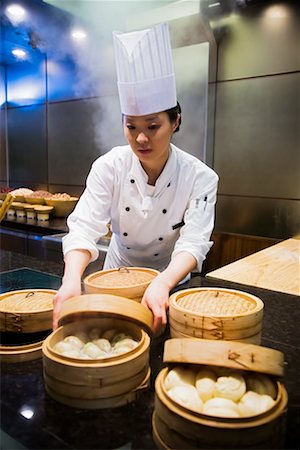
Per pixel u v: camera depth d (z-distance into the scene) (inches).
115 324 36.7
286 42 109.6
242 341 34.8
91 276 46.9
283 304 56.4
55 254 126.0
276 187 117.8
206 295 41.8
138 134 50.5
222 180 127.6
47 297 44.9
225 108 123.4
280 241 116.9
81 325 36.0
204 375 28.8
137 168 59.8
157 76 48.4
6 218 151.4
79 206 59.7
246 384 28.4
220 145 126.3
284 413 26.2
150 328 34.2
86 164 165.3
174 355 28.5
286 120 113.0
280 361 28.1
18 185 198.4
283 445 27.1
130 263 70.8
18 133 192.2
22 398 32.3
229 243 126.3
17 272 67.8
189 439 25.0
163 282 43.3
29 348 38.8
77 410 30.7
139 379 32.2
